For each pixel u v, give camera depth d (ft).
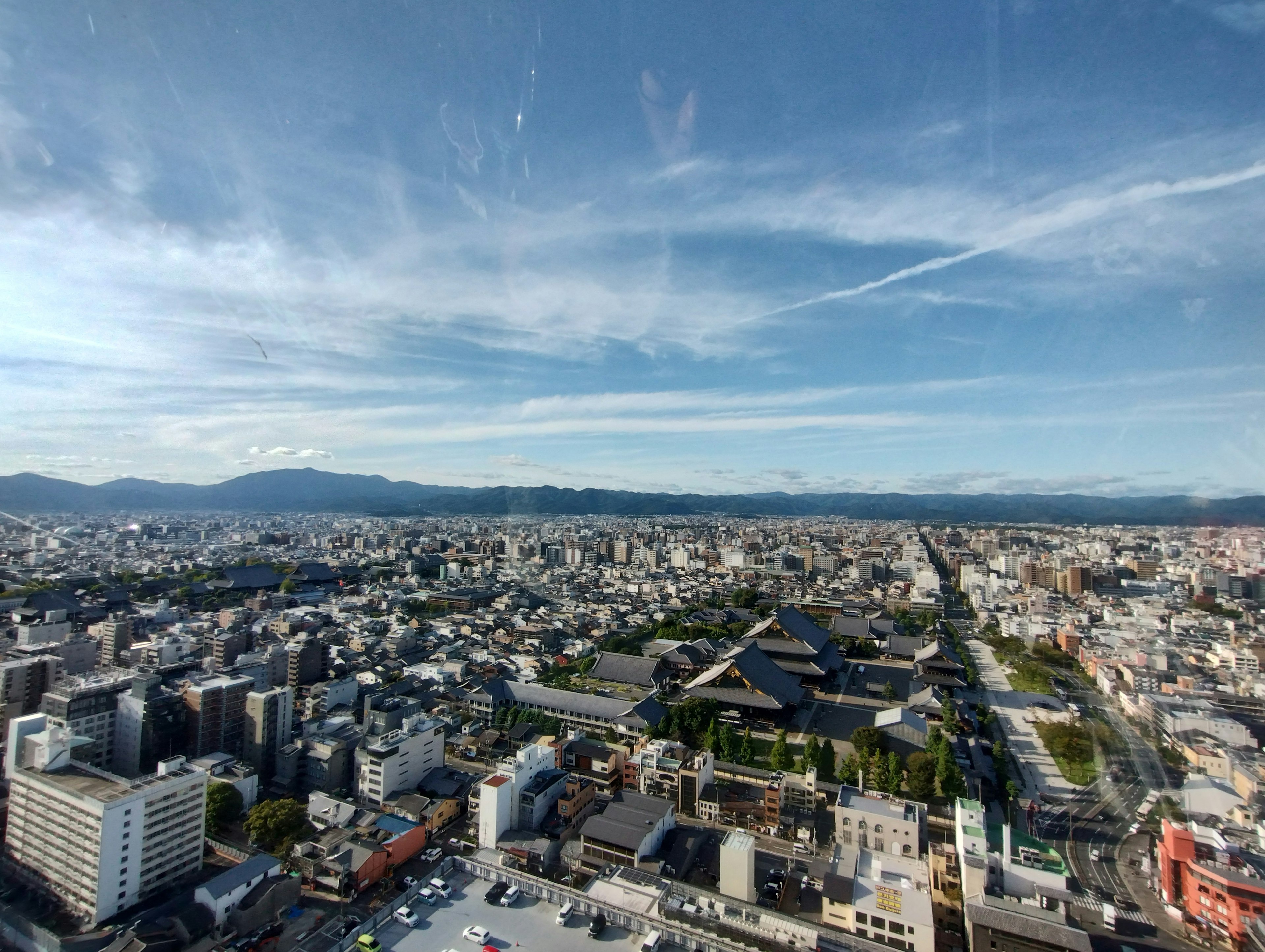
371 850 330.34
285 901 304.09
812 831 377.30
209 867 342.85
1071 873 347.36
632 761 439.63
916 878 310.24
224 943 277.23
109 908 298.35
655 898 305.12
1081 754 475.72
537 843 353.31
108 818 298.56
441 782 420.36
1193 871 304.71
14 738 363.97
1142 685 491.31
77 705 420.36
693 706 534.78
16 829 330.75
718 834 376.68
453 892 314.14
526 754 400.26
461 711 575.79
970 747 510.58
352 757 438.81
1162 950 285.64
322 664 634.43
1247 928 278.87
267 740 447.42
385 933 282.97
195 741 431.02
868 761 471.21
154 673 463.83
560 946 276.41
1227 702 438.40
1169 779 415.85
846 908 293.02
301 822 369.50
